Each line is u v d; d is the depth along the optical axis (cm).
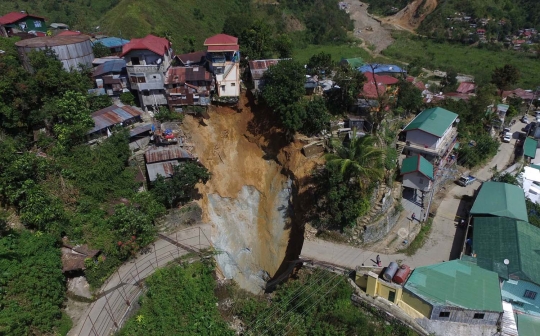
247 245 4269
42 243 2923
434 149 4644
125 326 2789
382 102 4672
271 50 5691
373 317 3136
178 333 2855
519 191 4350
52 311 2689
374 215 3806
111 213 3494
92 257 3070
